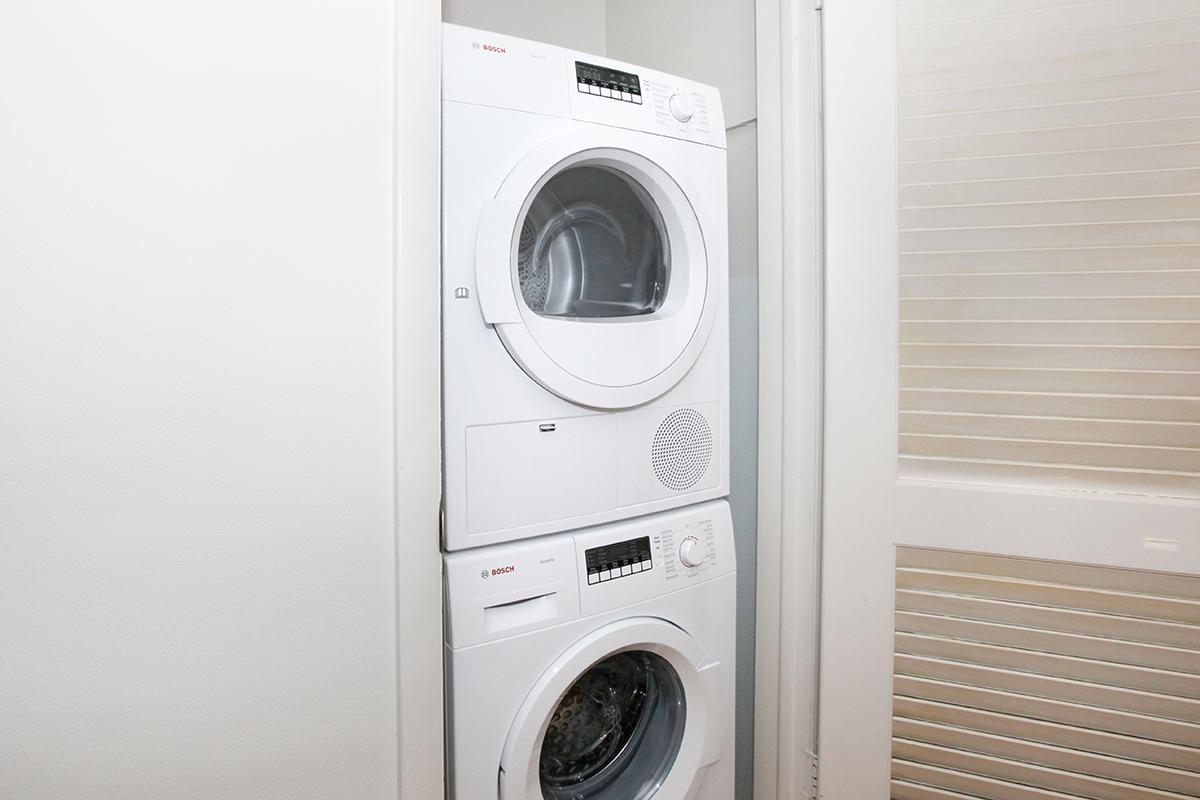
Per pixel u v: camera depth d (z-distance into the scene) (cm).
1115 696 115
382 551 89
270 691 82
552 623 106
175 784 77
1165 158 109
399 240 88
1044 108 115
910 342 125
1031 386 118
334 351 85
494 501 103
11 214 67
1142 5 109
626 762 127
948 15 120
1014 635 121
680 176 120
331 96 83
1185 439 110
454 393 98
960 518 122
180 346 75
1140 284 111
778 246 138
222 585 79
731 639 132
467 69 99
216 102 76
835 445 128
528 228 113
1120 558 113
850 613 129
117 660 73
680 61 166
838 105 126
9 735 69
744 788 152
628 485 118
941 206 121
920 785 127
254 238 79
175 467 75
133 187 72
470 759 99
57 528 70
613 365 112
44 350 69
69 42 69
